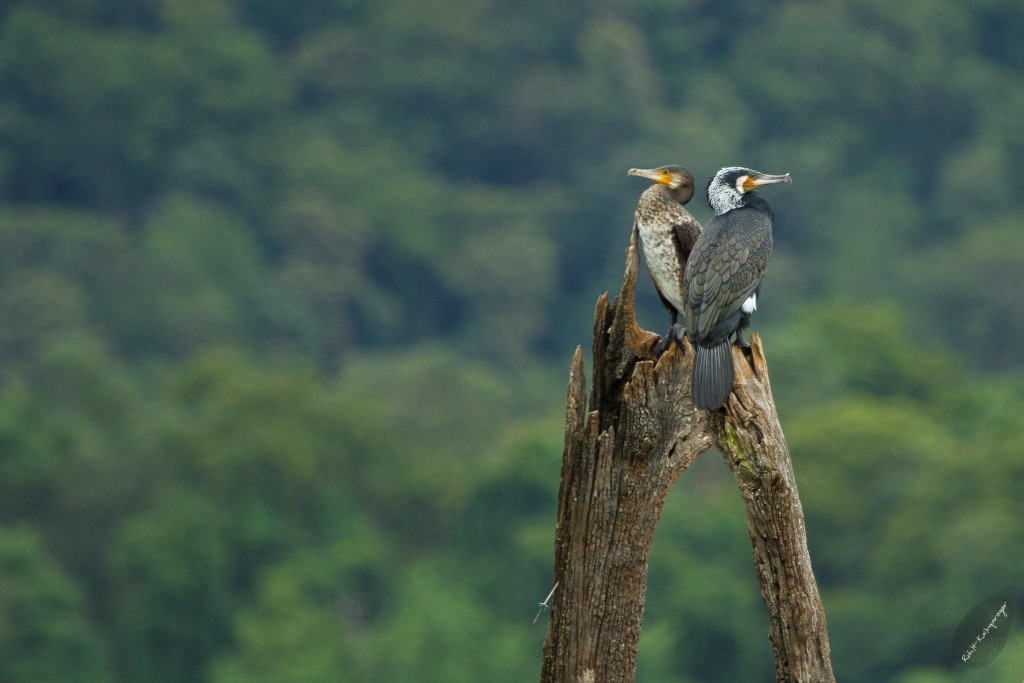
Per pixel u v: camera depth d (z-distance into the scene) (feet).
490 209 275.80
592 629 24.36
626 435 24.09
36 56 293.43
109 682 129.29
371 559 144.05
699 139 284.20
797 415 163.02
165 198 275.18
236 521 144.97
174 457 154.71
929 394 191.83
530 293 254.47
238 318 236.22
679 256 28.02
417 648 116.57
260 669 120.16
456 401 192.24
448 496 159.84
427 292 266.77
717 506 138.92
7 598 126.72
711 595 124.06
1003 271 245.86
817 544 138.31
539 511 138.51
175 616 135.54
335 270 256.32
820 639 24.04
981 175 281.95
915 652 118.83
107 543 150.00
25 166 286.46
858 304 222.89
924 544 124.98
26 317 210.59
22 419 157.28
